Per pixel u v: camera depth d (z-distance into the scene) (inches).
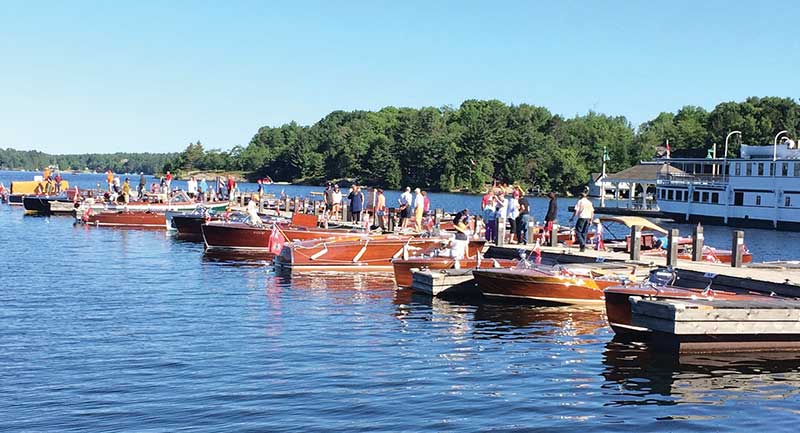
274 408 458.0
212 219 1555.1
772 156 2605.8
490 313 786.8
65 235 1668.3
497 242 1154.0
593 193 5506.9
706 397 494.0
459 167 6166.3
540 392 500.4
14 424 427.8
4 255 1259.2
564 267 853.2
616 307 661.9
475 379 529.3
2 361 557.6
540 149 6117.1
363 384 511.2
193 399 473.1
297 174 7504.9
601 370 556.4
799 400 490.6
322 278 1037.2
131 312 755.4
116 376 521.3
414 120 7017.7
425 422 438.0
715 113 5477.4
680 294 652.7
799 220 2415.1
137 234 1727.4
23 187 2920.8
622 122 7780.5
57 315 735.1
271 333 665.0
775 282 726.5
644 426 437.7
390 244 1118.4
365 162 6776.6
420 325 717.9
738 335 589.9
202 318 728.3
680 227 2576.3
